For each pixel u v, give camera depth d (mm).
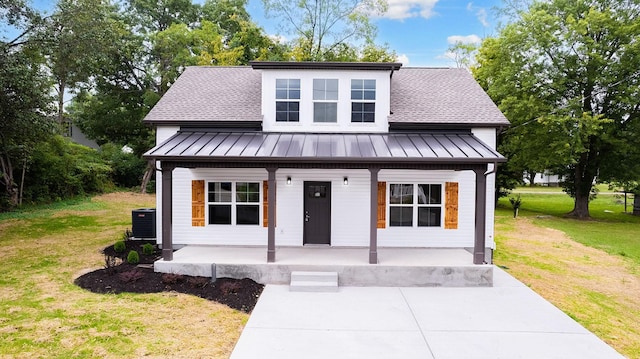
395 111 12516
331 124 12273
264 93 12289
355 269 9719
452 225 12055
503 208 29188
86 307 7816
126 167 32594
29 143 20125
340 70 12250
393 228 12117
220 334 6883
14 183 21094
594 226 20969
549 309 8211
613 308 8898
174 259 10273
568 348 6453
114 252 12172
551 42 21766
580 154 23672
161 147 10523
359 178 12141
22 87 14766
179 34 29516
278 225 12227
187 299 8477
